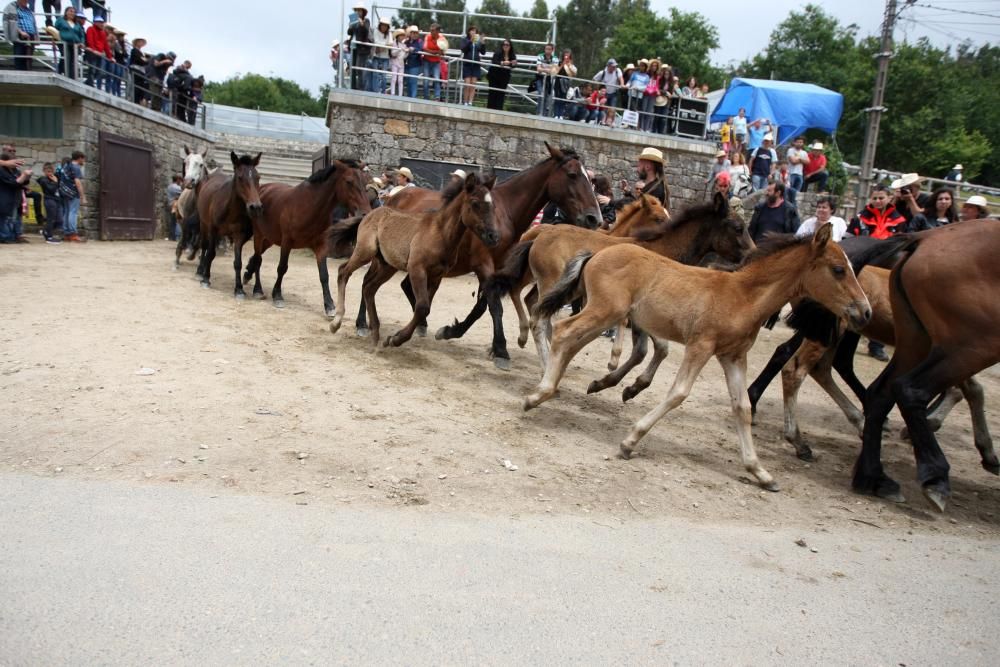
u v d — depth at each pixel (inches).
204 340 260.4
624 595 113.7
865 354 363.9
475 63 573.3
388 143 559.5
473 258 281.7
